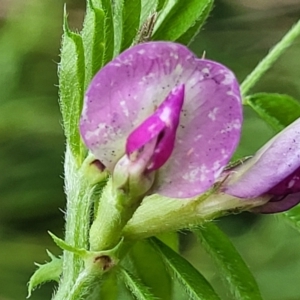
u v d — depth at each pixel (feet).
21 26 0.98
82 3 0.99
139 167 0.33
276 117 0.40
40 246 0.90
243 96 0.40
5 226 0.91
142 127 0.33
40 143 0.93
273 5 0.96
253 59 0.94
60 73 0.36
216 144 0.33
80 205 0.37
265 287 0.80
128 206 0.35
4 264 0.88
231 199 0.36
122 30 0.37
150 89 0.33
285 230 0.81
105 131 0.33
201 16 0.38
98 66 0.36
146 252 0.40
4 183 0.91
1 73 0.96
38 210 0.91
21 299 0.86
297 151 0.35
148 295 0.36
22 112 0.94
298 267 0.80
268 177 0.35
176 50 0.33
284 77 0.91
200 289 0.37
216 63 0.33
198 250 0.83
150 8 0.38
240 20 0.96
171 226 0.36
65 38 0.36
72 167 0.37
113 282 0.40
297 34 0.39
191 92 0.33
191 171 0.33
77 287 0.36
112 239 0.36
